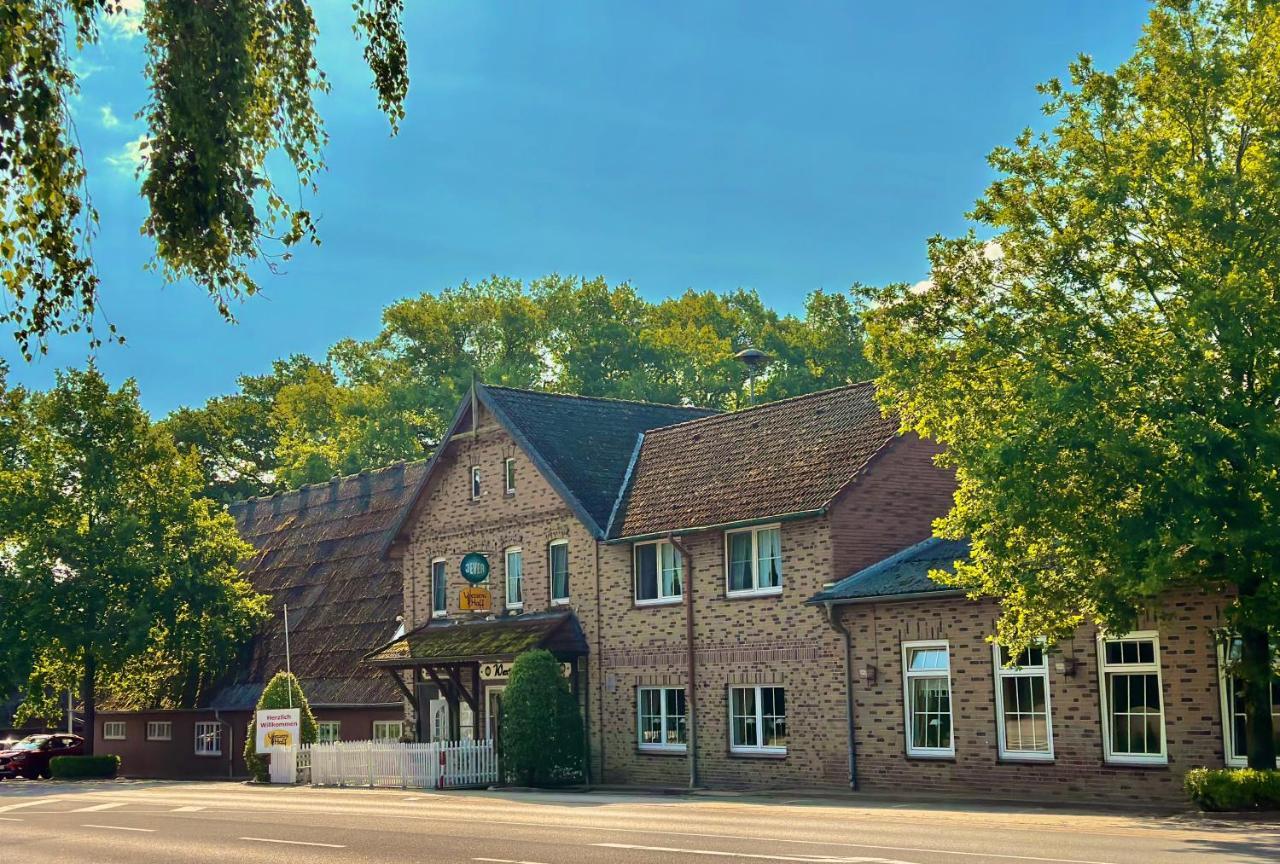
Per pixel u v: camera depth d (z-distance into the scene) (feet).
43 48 44.16
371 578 164.14
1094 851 51.67
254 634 175.83
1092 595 68.59
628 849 57.21
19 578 166.91
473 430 133.80
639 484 121.70
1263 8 70.08
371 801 99.86
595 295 257.14
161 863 61.21
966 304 75.61
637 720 114.73
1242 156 69.97
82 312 46.01
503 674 125.39
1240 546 64.03
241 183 47.91
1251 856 49.39
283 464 284.61
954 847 54.13
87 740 175.42
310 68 50.83
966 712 89.56
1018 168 74.59
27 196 44.91
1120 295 72.08
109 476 174.40
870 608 96.07
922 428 76.79
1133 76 72.49
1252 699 70.95
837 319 257.96
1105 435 64.85
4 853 69.00
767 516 102.42
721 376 247.91
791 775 100.68
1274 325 63.87
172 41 46.21
